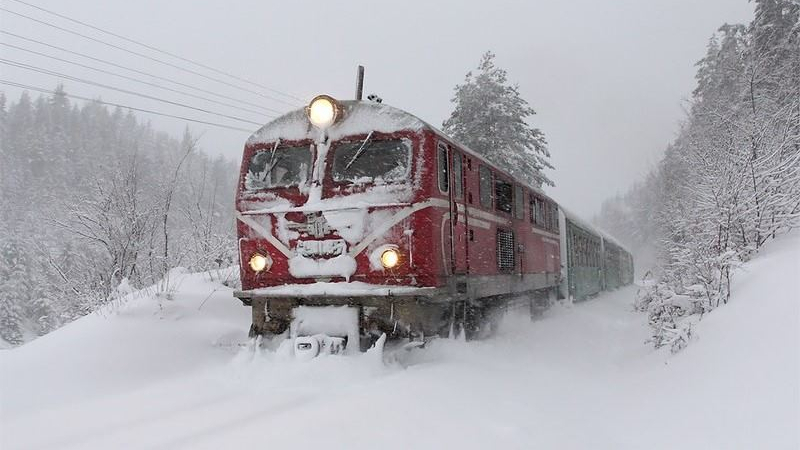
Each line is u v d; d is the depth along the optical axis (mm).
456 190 7531
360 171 6727
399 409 4371
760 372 4191
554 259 14500
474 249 8117
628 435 4246
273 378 5551
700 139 19531
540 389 5594
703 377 4934
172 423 4211
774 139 11234
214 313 7680
